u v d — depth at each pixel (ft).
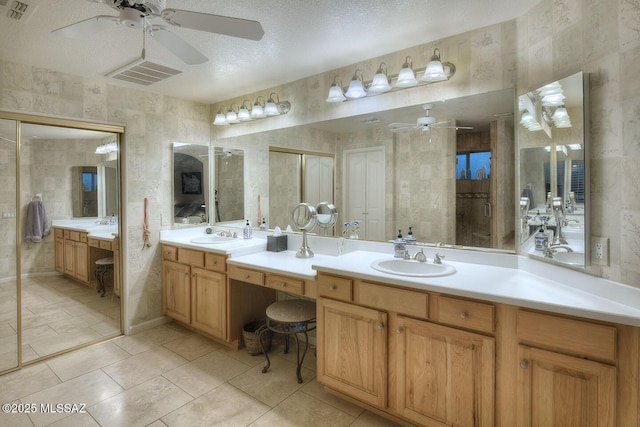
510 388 4.91
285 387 7.43
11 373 8.04
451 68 6.84
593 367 4.25
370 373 6.26
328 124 8.87
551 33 5.53
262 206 10.60
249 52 7.68
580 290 5.01
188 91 10.55
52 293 9.39
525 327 4.71
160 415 6.47
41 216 9.15
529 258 6.15
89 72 8.87
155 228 10.87
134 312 10.39
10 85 8.00
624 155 4.44
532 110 5.89
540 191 5.79
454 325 5.33
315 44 7.27
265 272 7.93
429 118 7.34
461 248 7.08
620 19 4.44
